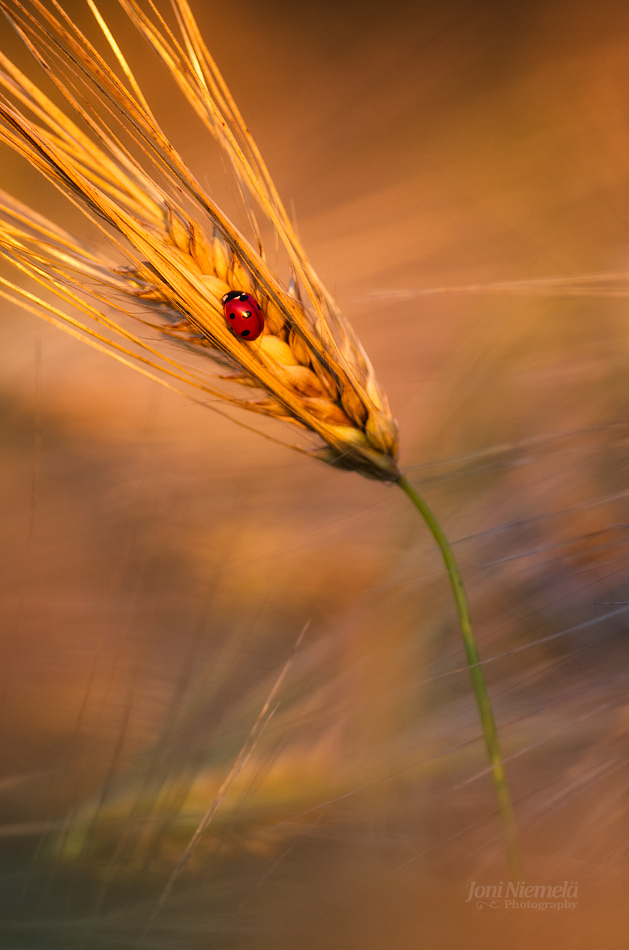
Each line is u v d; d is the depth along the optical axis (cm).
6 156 158
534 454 86
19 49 157
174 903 71
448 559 69
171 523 100
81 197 69
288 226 70
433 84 195
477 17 199
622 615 74
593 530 76
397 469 69
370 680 76
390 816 73
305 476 108
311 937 71
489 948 71
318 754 74
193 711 75
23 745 76
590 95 166
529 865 72
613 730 72
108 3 181
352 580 86
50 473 115
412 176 168
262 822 73
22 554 99
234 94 209
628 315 99
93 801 73
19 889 71
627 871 71
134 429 118
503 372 101
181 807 73
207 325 69
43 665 80
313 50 214
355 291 145
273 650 78
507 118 174
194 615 84
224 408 116
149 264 69
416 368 127
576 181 146
